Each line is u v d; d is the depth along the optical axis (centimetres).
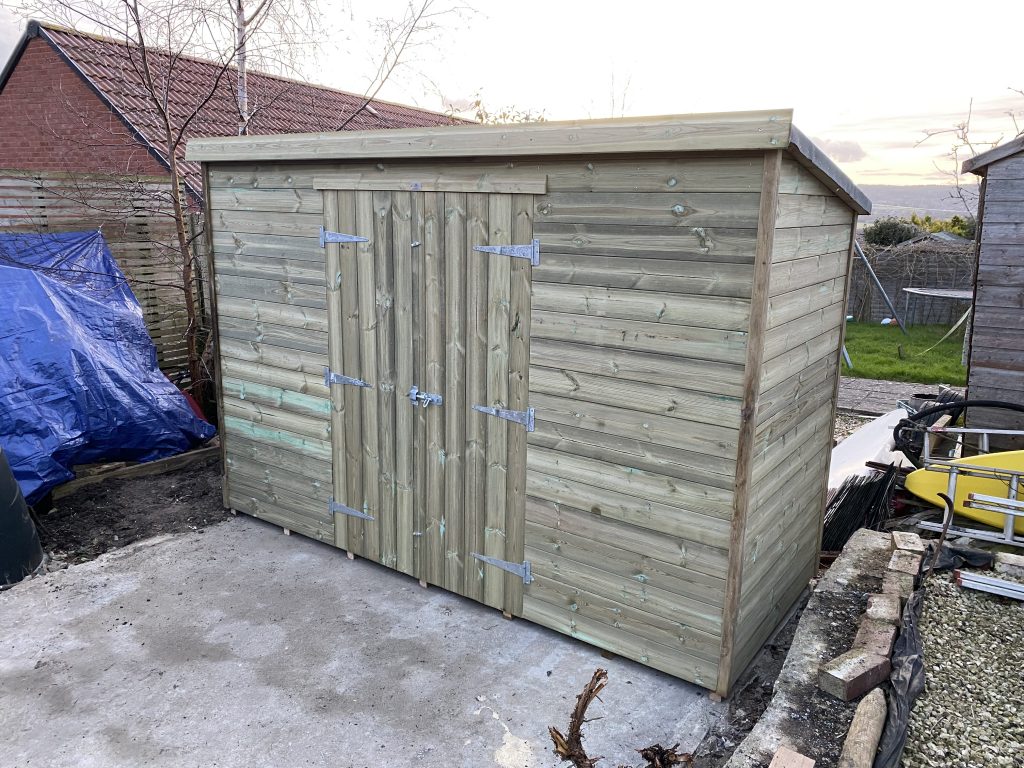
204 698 325
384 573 446
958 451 524
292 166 435
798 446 363
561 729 305
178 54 666
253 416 501
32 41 984
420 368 398
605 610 351
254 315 483
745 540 307
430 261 381
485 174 350
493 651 363
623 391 325
